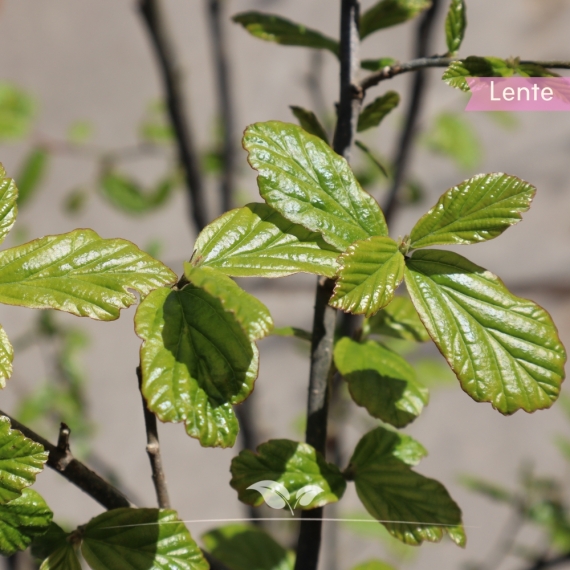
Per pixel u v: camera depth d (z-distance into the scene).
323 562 1.63
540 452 2.63
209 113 2.79
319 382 0.80
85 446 1.63
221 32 1.48
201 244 0.76
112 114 3.11
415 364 1.64
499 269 2.80
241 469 0.78
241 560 0.89
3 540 0.74
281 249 0.76
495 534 2.46
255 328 0.71
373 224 0.76
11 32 3.30
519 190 0.76
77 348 1.75
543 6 2.96
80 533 0.77
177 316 0.74
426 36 1.24
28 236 1.95
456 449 2.66
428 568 2.43
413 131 1.29
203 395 0.73
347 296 0.74
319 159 0.76
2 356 0.73
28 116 1.58
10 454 0.73
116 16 3.33
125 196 1.63
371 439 0.81
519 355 0.74
